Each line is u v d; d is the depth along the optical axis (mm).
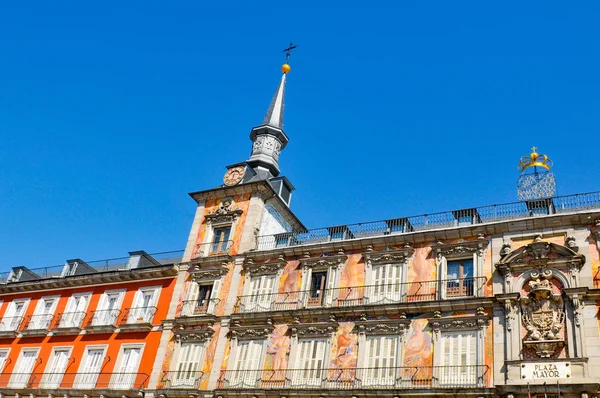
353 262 37250
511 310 30531
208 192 46219
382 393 30984
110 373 40906
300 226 48938
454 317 31828
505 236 33375
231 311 39125
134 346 41594
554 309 29797
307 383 33750
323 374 33562
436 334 31844
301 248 39281
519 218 33688
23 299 50719
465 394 29047
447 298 32906
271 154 52062
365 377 32375
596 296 29062
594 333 28250
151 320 42125
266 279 39625
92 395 40375
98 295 46656
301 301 37188
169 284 43594
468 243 34000
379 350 32938
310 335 35375
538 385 27641
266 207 45188
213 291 40844
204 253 43281
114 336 43094
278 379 34781
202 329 39188
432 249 34938
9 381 45062
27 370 45344
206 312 40062
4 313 50469
